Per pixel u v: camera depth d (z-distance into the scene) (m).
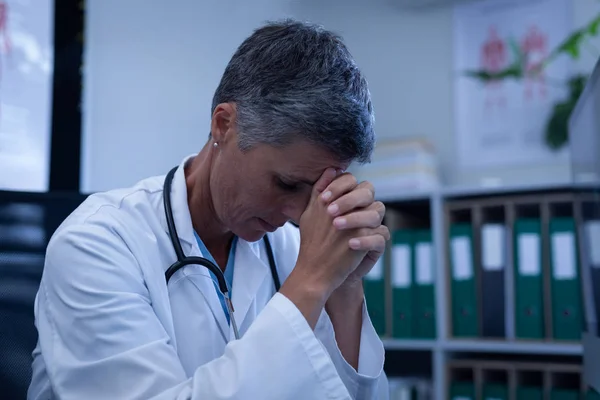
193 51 2.38
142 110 2.27
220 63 2.41
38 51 2.09
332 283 0.78
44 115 2.08
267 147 0.77
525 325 1.86
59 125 2.11
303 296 0.76
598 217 1.01
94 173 2.18
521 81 2.43
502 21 2.50
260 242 1.07
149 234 0.92
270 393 0.69
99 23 2.23
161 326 0.82
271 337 0.72
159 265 0.89
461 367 1.97
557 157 2.33
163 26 2.34
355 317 0.94
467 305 1.95
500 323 1.90
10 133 2.00
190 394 0.69
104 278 0.79
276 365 0.71
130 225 0.90
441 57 2.60
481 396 1.91
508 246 1.92
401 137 2.63
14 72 2.03
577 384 1.94
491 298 1.92
